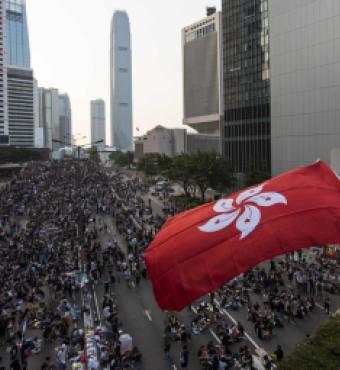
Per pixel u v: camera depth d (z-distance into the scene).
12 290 33.56
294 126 70.69
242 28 98.56
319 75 65.25
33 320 29.28
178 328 28.02
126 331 28.95
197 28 173.75
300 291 34.56
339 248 42.59
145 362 24.78
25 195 81.56
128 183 115.62
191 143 161.12
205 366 23.23
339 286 34.09
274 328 28.72
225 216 9.62
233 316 30.77
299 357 8.73
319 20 64.56
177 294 8.91
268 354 24.78
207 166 75.56
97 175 133.38
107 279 38.81
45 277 37.47
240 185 92.38
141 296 35.50
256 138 95.38
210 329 28.92
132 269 40.81
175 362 24.75
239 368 23.33
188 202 78.38
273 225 9.04
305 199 9.50
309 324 29.14
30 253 42.25
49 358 23.00
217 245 9.07
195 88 177.00
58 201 76.00
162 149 157.25
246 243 8.88
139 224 60.75
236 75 101.25
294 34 69.25
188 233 9.58
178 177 85.00
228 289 34.16
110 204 75.88
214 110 166.75
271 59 74.94
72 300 33.56
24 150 196.12
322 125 65.31
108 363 23.53
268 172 84.56
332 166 51.94
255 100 95.25
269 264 42.03
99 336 26.59
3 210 67.75
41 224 56.06
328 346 8.84
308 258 43.09
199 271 8.88
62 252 42.91
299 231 8.84
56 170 145.62
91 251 43.66
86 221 60.53
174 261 9.20
